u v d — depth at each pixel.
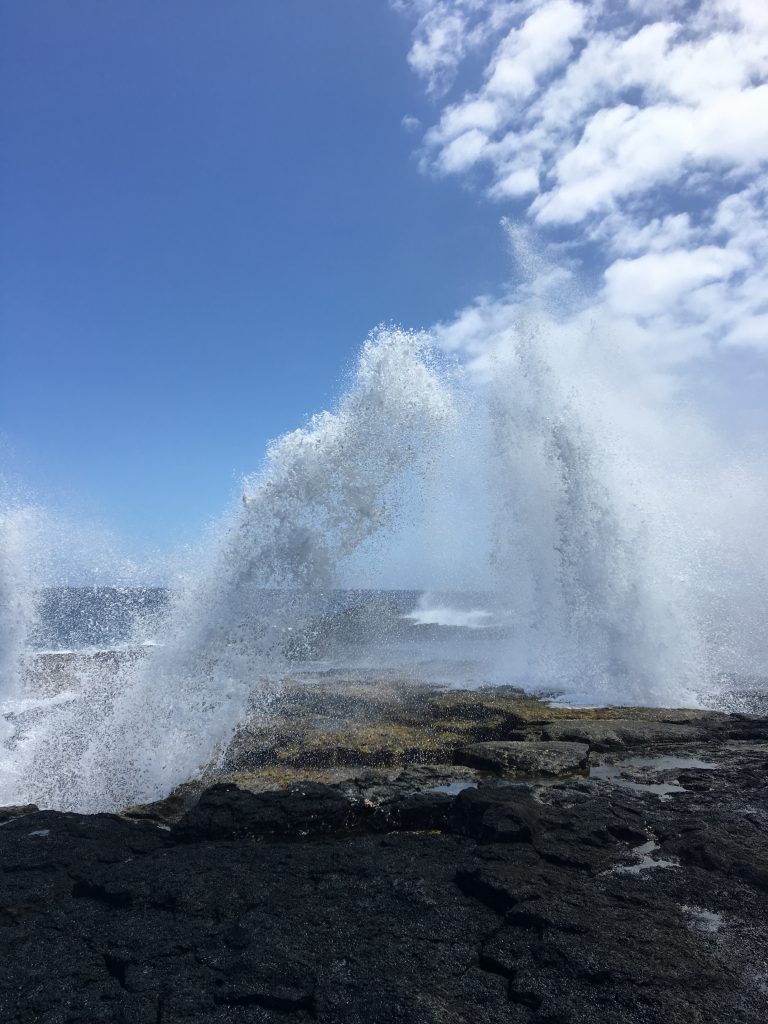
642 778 6.37
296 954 3.36
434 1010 2.93
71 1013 3.02
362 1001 3.01
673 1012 2.90
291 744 7.59
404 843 4.88
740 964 3.24
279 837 5.23
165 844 5.12
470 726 8.26
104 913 3.93
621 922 3.58
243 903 3.92
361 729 8.13
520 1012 2.95
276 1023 2.92
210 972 3.29
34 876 4.41
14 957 3.50
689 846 4.55
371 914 3.75
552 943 3.36
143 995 3.12
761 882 4.06
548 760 6.63
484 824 4.83
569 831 4.84
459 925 3.63
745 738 7.91
